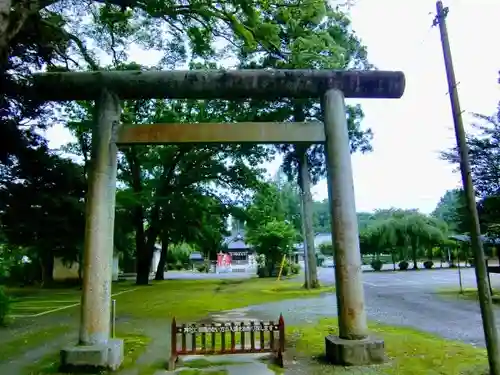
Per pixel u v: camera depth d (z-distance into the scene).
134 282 30.98
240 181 27.66
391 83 7.82
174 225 28.28
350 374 6.21
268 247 34.47
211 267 51.66
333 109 7.64
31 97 8.41
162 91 7.72
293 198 51.84
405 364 6.70
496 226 15.86
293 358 7.30
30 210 12.86
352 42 18.33
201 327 7.34
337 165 7.43
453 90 5.99
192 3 8.73
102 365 6.51
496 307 12.74
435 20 6.16
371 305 14.40
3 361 7.51
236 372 6.55
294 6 10.01
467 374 6.08
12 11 7.19
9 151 11.19
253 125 7.55
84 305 6.86
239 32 9.09
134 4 9.11
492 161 16.67
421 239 39.75
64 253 21.98
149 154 27.25
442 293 17.56
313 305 15.09
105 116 7.50
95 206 7.11
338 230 7.27
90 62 11.41
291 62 10.52
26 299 19.09
